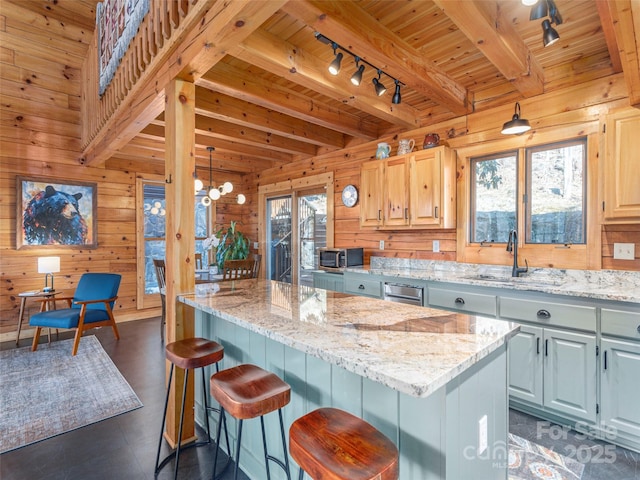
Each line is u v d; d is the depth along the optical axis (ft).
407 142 11.41
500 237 9.98
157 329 14.85
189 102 7.18
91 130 13.70
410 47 7.82
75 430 7.26
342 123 11.72
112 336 13.83
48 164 14.58
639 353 6.13
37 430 7.22
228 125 12.73
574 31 7.28
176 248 6.97
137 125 9.90
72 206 15.07
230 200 20.40
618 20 4.80
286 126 12.32
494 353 4.34
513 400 7.75
